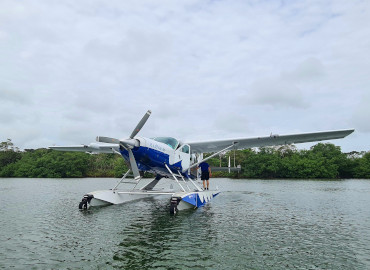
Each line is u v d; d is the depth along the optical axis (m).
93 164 47.28
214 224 5.70
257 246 4.09
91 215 6.77
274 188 17.30
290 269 3.18
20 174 42.81
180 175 9.41
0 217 6.48
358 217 6.62
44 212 7.25
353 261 3.47
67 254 3.67
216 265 3.27
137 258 3.50
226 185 20.95
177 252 3.76
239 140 9.73
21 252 3.77
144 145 7.66
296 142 10.07
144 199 10.55
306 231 5.11
